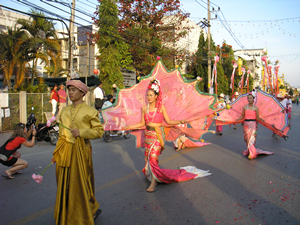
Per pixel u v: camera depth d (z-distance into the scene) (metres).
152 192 4.38
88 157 3.11
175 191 4.40
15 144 5.26
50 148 8.40
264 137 10.30
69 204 2.89
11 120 11.72
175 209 3.70
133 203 3.94
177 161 6.43
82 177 2.95
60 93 13.02
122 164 6.25
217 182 4.83
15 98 11.82
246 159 6.61
